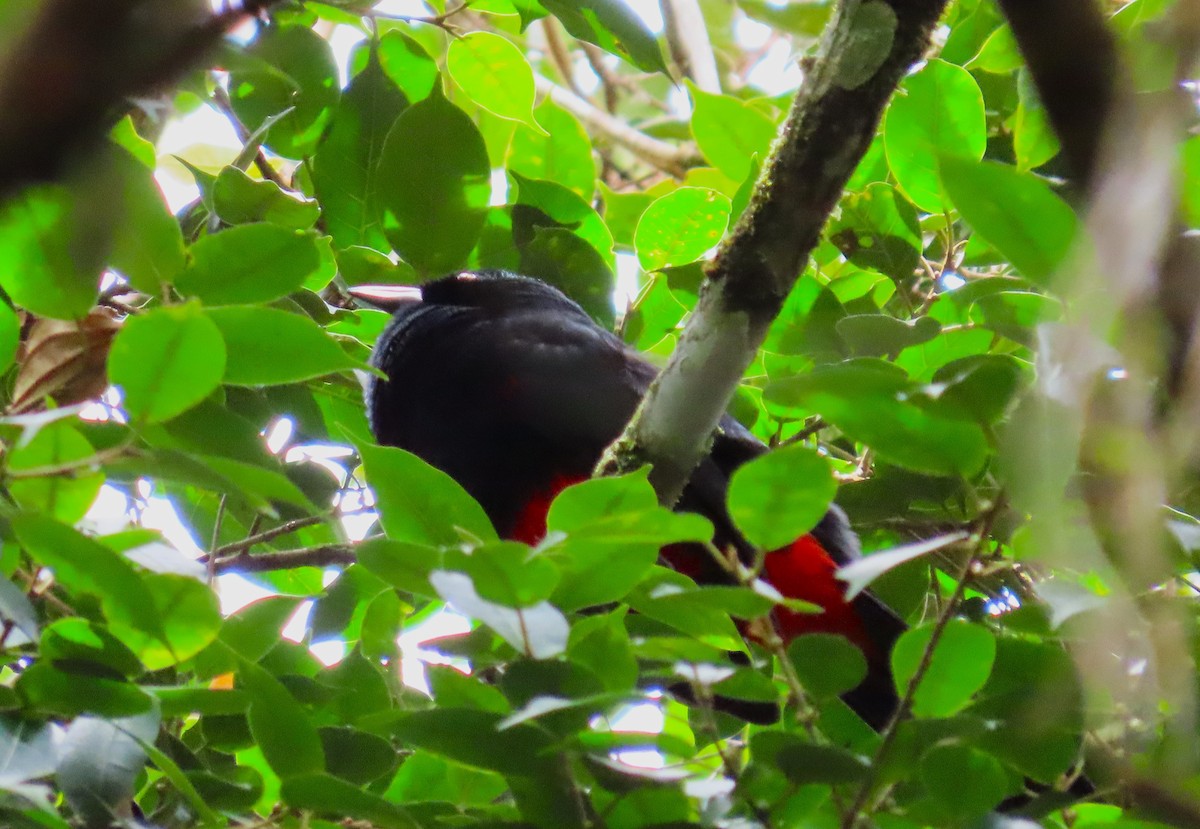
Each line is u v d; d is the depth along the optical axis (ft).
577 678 12.01
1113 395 8.76
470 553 10.97
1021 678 13.74
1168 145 7.01
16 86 4.84
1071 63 6.87
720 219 22.59
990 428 12.25
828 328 19.93
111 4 4.96
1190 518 14.06
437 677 13.00
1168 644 10.87
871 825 12.56
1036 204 10.79
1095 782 14.28
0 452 12.17
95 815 11.90
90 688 12.23
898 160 20.83
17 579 14.32
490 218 23.36
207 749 16.53
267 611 14.34
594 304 23.63
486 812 13.83
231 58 10.85
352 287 22.22
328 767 14.39
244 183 18.95
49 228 11.41
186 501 21.03
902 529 20.25
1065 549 9.99
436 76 21.90
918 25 14.76
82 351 14.24
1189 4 7.17
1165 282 7.40
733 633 13.41
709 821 12.25
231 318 12.14
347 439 22.20
